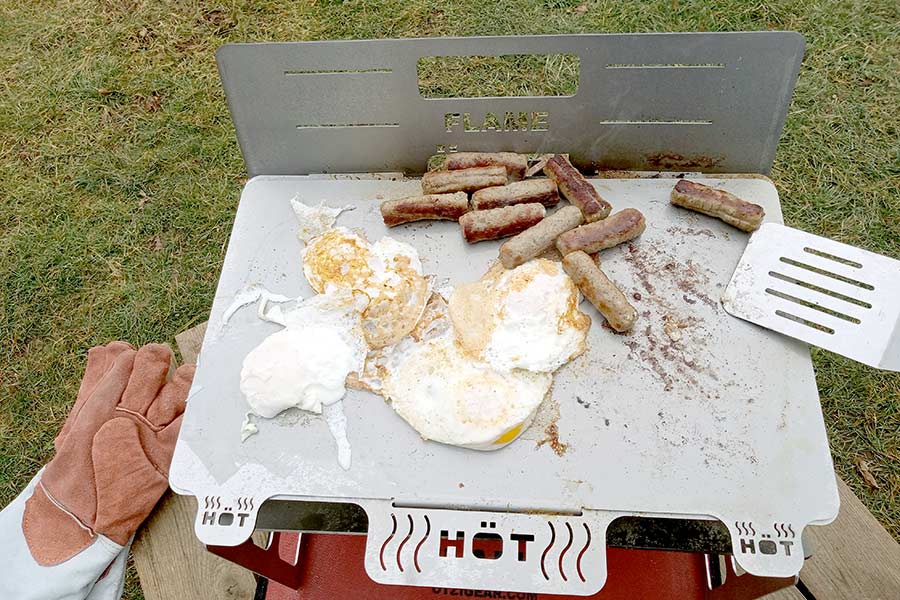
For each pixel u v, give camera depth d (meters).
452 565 0.91
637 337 1.08
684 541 0.98
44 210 2.39
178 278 2.23
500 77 2.55
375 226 1.23
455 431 0.99
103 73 2.73
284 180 1.32
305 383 1.03
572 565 0.90
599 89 1.21
